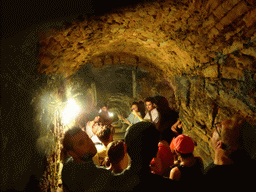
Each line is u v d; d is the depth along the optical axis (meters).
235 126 1.16
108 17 1.95
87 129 2.85
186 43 2.48
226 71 2.19
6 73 1.11
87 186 1.30
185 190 1.18
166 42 2.74
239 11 1.61
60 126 2.38
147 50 3.48
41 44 1.60
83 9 1.59
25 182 1.35
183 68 3.19
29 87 1.46
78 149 1.53
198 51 2.46
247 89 1.89
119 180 1.19
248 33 1.71
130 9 1.88
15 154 1.20
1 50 1.06
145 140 1.17
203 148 3.09
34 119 1.55
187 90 3.26
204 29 2.08
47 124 1.89
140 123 1.26
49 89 2.01
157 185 1.15
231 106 2.20
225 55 2.12
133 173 1.17
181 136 1.80
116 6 1.77
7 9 1.06
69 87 3.05
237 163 1.14
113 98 8.28
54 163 2.05
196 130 3.18
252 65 1.79
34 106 1.56
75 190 1.36
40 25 1.39
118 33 2.55
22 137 1.31
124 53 4.02
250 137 1.11
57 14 1.42
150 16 2.09
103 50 3.53
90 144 1.59
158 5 1.86
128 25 2.30
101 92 6.77
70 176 1.40
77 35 2.02
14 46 1.20
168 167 2.02
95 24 2.01
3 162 1.05
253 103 1.85
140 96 5.71
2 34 1.07
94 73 5.60
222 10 1.72
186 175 1.65
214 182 1.17
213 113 2.56
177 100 3.79
